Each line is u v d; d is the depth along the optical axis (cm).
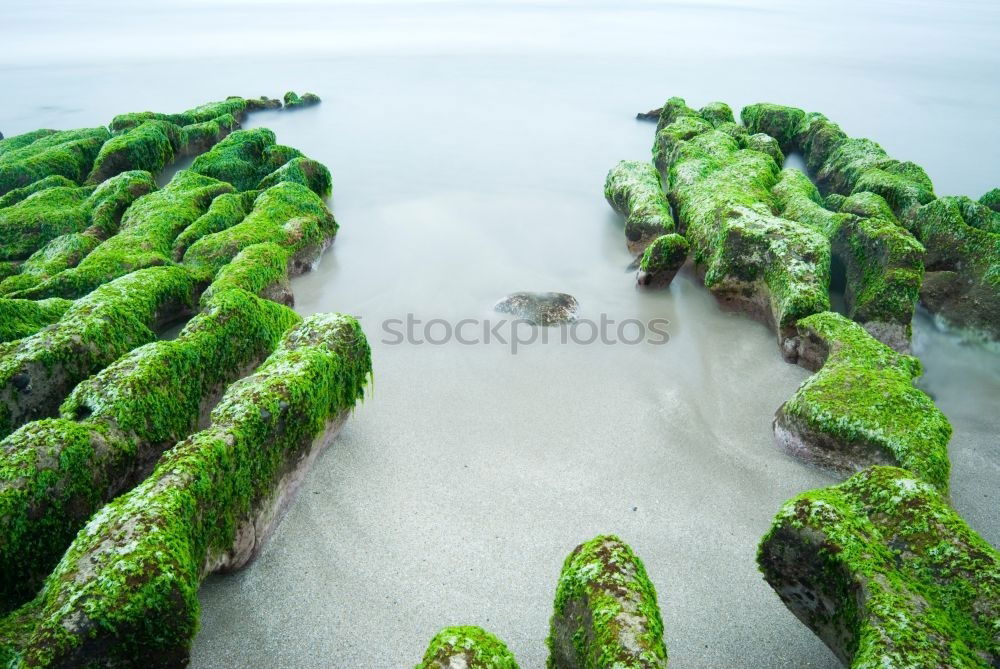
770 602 727
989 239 1339
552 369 1177
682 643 682
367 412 1058
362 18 8306
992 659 495
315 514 843
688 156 2044
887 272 1245
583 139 2789
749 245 1312
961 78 4116
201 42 5778
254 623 695
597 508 860
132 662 551
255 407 766
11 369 883
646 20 7956
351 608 717
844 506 622
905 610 519
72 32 6731
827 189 2155
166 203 1784
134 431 818
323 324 970
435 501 870
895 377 960
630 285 1501
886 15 9606
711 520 841
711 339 1265
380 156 2573
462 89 3722
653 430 1011
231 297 1058
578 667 562
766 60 4700
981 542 570
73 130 2659
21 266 1594
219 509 696
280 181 1967
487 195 2142
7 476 688
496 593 740
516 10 9925
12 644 539
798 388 1016
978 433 1016
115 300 1124
